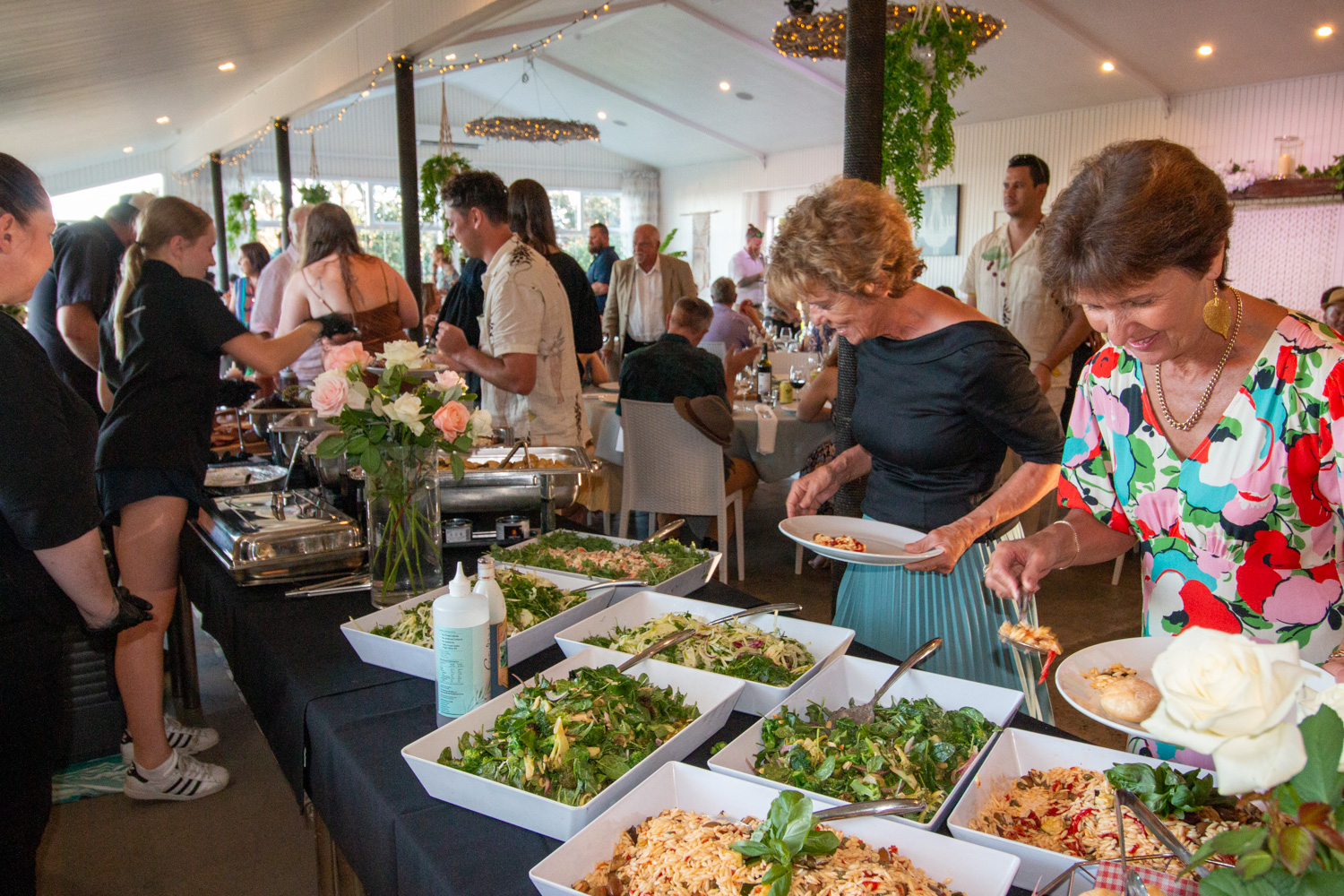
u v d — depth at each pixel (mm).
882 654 1376
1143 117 8875
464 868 890
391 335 3301
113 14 5078
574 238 15656
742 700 1229
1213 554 1152
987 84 9148
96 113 8430
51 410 1208
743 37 9516
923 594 1596
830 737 1057
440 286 9672
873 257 1384
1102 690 992
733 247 14555
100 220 3715
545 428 2645
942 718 1088
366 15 6598
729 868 805
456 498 2021
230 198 11711
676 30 9914
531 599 1499
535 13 8109
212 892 1978
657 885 814
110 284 3422
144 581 1893
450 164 7484
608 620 1464
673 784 977
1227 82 8148
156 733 2248
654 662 1241
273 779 2438
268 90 9117
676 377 3562
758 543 4809
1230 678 427
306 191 9109
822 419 3979
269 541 1720
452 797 998
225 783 2377
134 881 2010
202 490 1938
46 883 1999
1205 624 1176
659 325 5785
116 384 2035
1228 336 1096
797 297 1490
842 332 1560
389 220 14148
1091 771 965
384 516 1581
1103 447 1279
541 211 3621
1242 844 475
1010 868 805
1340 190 7387
